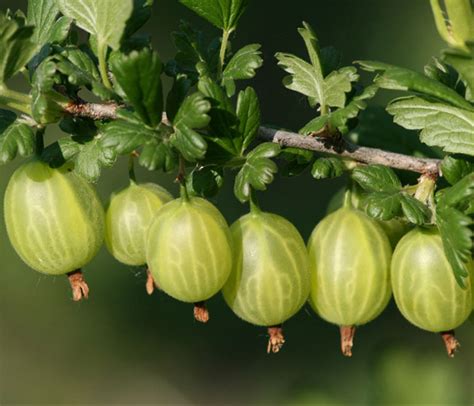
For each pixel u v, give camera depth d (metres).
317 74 0.43
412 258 0.42
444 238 0.41
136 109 0.41
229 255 0.42
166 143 0.42
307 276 0.43
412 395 0.51
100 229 0.43
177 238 0.42
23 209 0.43
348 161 0.43
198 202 0.42
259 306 0.43
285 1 0.91
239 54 0.43
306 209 0.81
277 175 0.81
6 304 0.80
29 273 0.80
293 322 0.76
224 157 0.43
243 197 0.42
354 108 0.43
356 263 0.43
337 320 0.43
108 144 0.41
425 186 0.43
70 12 0.43
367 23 0.89
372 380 0.51
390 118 0.48
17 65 0.42
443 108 0.42
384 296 0.43
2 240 0.80
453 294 0.42
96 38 0.43
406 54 0.88
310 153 0.43
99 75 0.43
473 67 0.41
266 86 0.89
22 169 0.43
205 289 0.42
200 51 0.45
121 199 0.44
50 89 0.42
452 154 0.42
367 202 0.42
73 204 0.43
